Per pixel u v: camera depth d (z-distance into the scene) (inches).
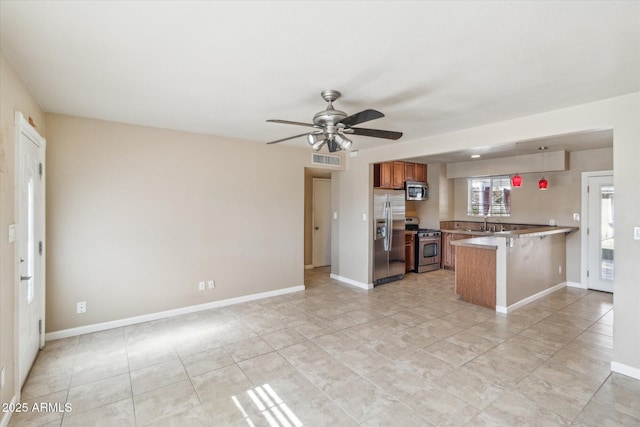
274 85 98.4
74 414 83.7
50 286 127.4
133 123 143.1
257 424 79.9
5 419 78.3
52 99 111.3
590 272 208.1
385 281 223.1
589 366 107.9
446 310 165.5
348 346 123.1
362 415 82.9
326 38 71.1
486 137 142.4
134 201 145.1
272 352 118.3
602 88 98.8
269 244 188.1
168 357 114.5
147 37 71.0
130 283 144.9
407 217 284.2
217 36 70.4
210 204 166.4
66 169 130.0
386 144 189.0
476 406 86.4
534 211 235.5
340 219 228.1
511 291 165.2
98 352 118.0
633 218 101.7
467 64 83.5
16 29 67.4
